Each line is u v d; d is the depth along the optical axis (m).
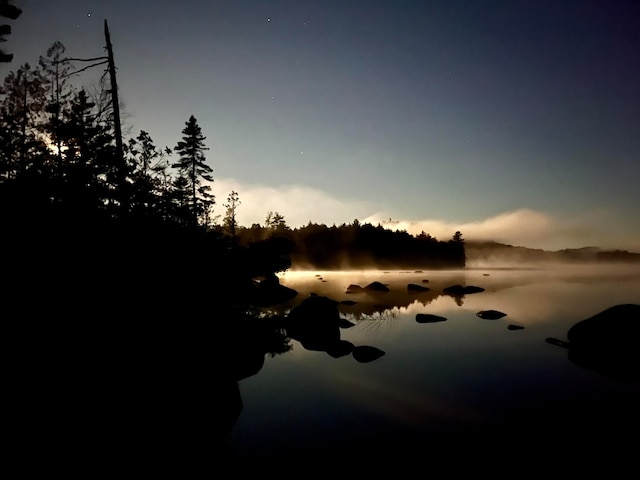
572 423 6.43
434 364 10.33
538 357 10.79
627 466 5.01
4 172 11.67
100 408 5.29
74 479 4.32
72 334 6.45
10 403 4.66
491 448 5.62
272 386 8.83
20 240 7.79
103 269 8.71
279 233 91.88
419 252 120.50
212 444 5.82
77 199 10.20
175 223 14.30
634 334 10.37
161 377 6.63
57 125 19.78
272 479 4.92
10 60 7.18
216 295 13.47
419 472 5.00
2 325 5.88
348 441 5.98
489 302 23.69
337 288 37.28
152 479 4.86
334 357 11.41
